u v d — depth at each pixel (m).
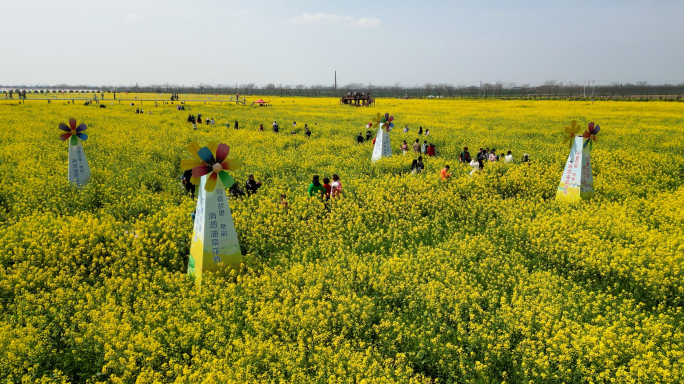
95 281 9.19
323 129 35.81
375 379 5.86
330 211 13.69
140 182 16.39
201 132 32.66
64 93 110.75
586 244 10.50
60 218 11.75
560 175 17.52
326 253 10.65
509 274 9.33
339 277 9.04
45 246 9.89
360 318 7.64
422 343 6.87
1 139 25.16
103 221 11.41
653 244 10.30
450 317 7.52
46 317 7.46
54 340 6.98
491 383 6.26
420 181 15.79
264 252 10.95
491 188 15.96
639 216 13.03
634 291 8.73
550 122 43.28
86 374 6.35
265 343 6.61
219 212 9.28
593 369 6.05
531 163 19.81
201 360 6.34
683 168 19.83
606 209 13.30
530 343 6.62
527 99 106.88
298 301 8.16
